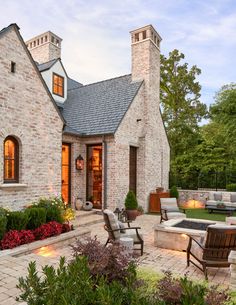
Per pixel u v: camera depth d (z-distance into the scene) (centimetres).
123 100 1341
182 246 714
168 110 2638
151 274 472
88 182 1295
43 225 730
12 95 789
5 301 378
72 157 1234
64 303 215
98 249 329
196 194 1669
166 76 2669
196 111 2605
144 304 228
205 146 2139
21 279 258
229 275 556
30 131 851
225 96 2192
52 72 1434
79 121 1345
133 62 1473
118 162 1212
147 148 1428
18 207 803
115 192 1188
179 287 252
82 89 1634
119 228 670
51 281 240
